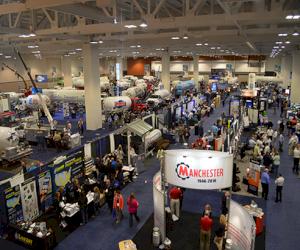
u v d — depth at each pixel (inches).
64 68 1710.1
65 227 449.1
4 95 1194.0
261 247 398.9
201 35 717.9
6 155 706.8
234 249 383.2
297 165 660.7
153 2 586.6
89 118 1035.9
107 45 1054.4
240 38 866.8
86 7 428.1
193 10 495.5
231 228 386.9
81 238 425.7
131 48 1362.0
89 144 636.1
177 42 975.6
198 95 1566.2
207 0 543.5
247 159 746.8
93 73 993.5
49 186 504.4
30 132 916.6
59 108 1530.5
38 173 484.4
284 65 1913.1
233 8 486.0
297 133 858.1
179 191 464.4
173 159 353.4
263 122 1018.7
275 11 440.1
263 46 1251.2
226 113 1391.5
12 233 414.0
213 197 548.1
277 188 520.4
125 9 612.7
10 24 636.1
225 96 1828.2
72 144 852.6
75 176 568.4
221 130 831.1
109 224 462.6
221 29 701.3
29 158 775.1
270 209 502.0
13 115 1157.1
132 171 624.1
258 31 658.2
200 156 341.7
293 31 634.2
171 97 1568.7
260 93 1563.7
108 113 1177.4
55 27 622.2
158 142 837.2
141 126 757.3
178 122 1056.2
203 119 1262.3
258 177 546.6
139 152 740.7
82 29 603.8
